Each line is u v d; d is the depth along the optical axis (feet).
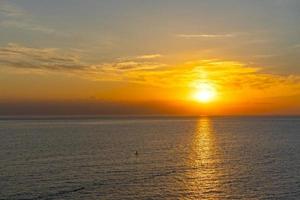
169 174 217.36
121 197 166.20
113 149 339.57
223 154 305.94
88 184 189.47
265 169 233.76
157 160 271.28
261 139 447.42
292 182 193.88
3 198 162.81
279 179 201.87
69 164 249.75
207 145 377.09
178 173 220.64
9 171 221.66
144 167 240.53
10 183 189.47
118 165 248.11
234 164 253.65
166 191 176.45
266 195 168.14
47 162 257.55
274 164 253.24
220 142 409.08
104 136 498.69
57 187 182.60
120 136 498.28
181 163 257.34
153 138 464.65
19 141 415.64
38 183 190.08
